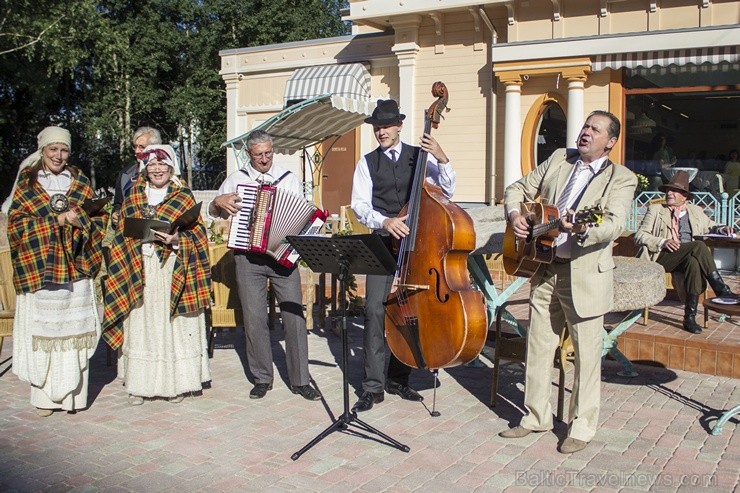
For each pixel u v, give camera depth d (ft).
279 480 14.29
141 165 21.94
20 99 75.61
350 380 21.27
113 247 18.51
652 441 16.38
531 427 16.66
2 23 55.01
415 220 16.61
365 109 36.86
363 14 49.90
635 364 22.94
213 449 15.90
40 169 18.01
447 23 49.19
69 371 17.78
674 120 42.78
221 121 86.48
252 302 19.44
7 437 16.61
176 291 18.49
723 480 14.28
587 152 15.48
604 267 15.33
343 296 16.05
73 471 14.70
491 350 23.84
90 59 79.00
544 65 44.55
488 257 29.40
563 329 16.67
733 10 40.32
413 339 16.97
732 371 21.38
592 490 13.85
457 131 49.52
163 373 18.71
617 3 43.06
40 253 17.31
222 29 86.79
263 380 19.80
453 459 15.35
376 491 13.80
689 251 23.71
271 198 18.70
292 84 53.36
